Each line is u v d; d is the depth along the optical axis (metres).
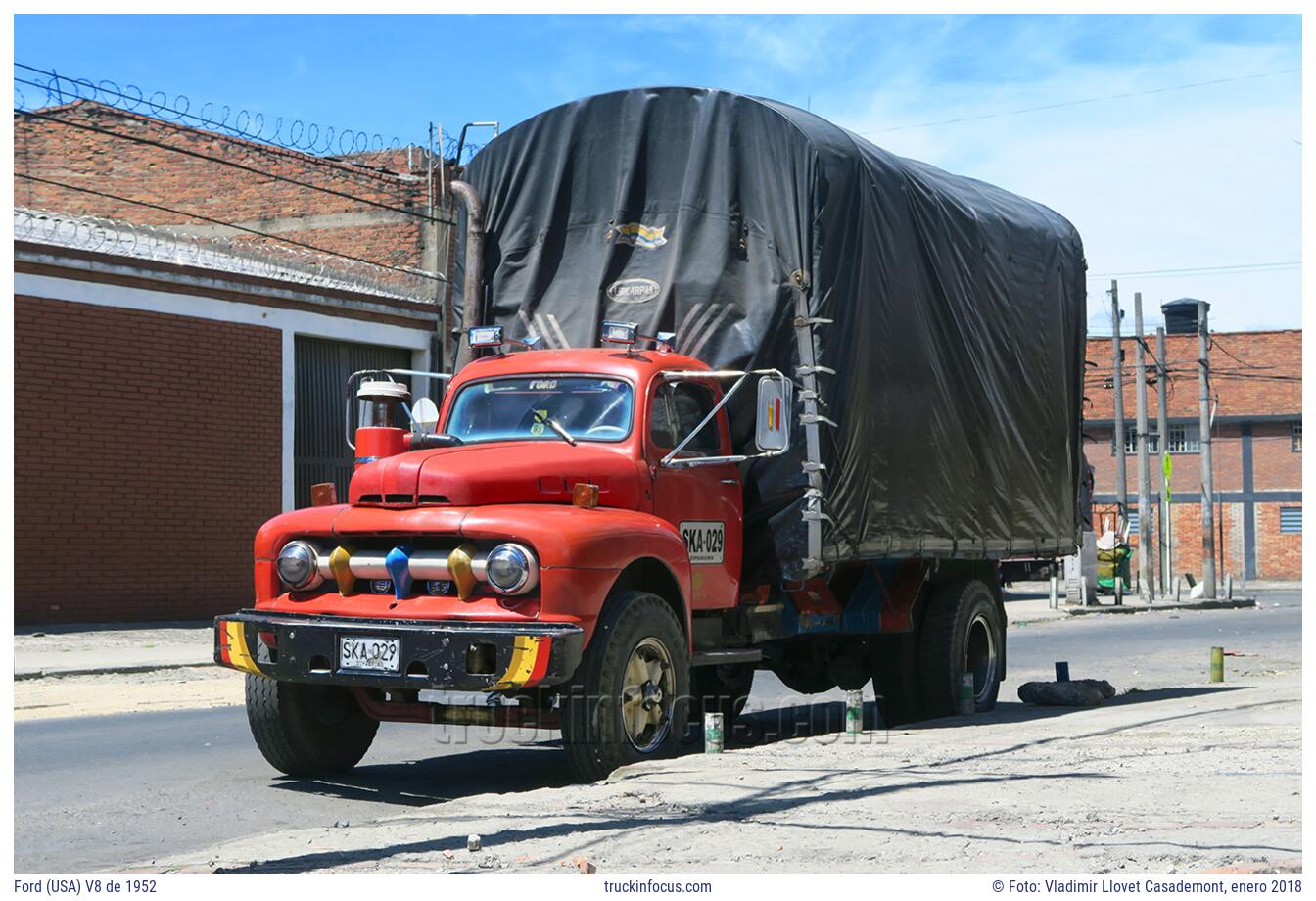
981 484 12.24
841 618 11.31
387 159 29.30
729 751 8.98
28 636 19.77
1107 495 63.34
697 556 9.35
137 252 22.67
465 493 8.12
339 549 8.30
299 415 25.09
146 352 22.45
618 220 10.59
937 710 12.10
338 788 8.70
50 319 21.16
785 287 10.05
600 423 9.16
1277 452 61.56
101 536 21.83
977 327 12.23
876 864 5.60
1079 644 23.09
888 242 10.89
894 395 10.89
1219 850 5.73
